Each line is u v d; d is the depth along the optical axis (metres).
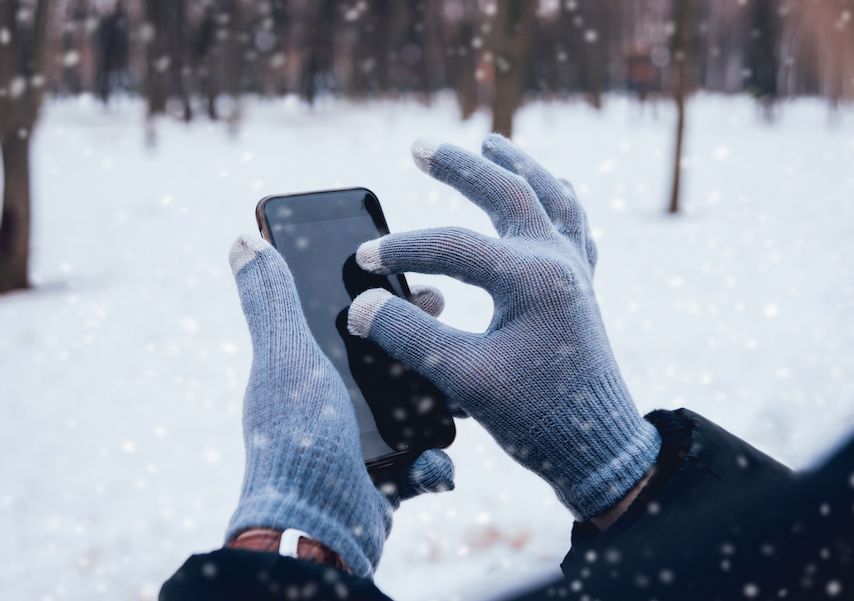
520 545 2.75
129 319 6.13
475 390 0.70
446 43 33.97
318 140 19.17
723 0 36.06
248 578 0.50
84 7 21.97
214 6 22.08
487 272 0.73
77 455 3.92
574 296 0.72
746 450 0.64
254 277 0.74
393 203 8.66
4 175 7.33
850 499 0.56
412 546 2.82
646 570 0.59
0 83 7.14
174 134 22.17
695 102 38.97
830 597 0.54
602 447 0.68
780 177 11.46
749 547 0.57
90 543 3.14
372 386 0.87
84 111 33.03
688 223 8.69
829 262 6.24
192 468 3.74
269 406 0.64
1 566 2.97
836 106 20.91
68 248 8.77
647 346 4.69
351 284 0.98
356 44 33.09
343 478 0.61
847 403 2.86
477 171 0.82
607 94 49.69
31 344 5.63
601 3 33.50
